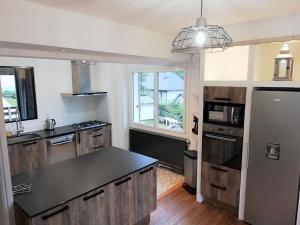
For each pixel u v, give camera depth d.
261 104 2.60
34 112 4.36
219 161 3.11
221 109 3.00
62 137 4.25
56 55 2.52
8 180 1.83
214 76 3.39
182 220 3.01
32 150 3.87
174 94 4.59
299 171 2.43
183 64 4.06
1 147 1.76
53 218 1.84
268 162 2.64
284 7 2.20
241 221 2.99
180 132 4.49
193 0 1.99
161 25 2.87
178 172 4.57
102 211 2.25
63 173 2.45
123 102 5.27
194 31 1.64
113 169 2.55
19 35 1.99
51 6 2.13
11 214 1.86
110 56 2.99
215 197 3.23
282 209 2.61
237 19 2.64
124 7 2.17
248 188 2.86
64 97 4.82
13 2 1.93
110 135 5.16
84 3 2.05
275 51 2.92
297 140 2.40
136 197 2.61
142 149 5.20
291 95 2.38
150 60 3.53
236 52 3.29
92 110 5.45
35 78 4.31
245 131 2.81
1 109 1.74
